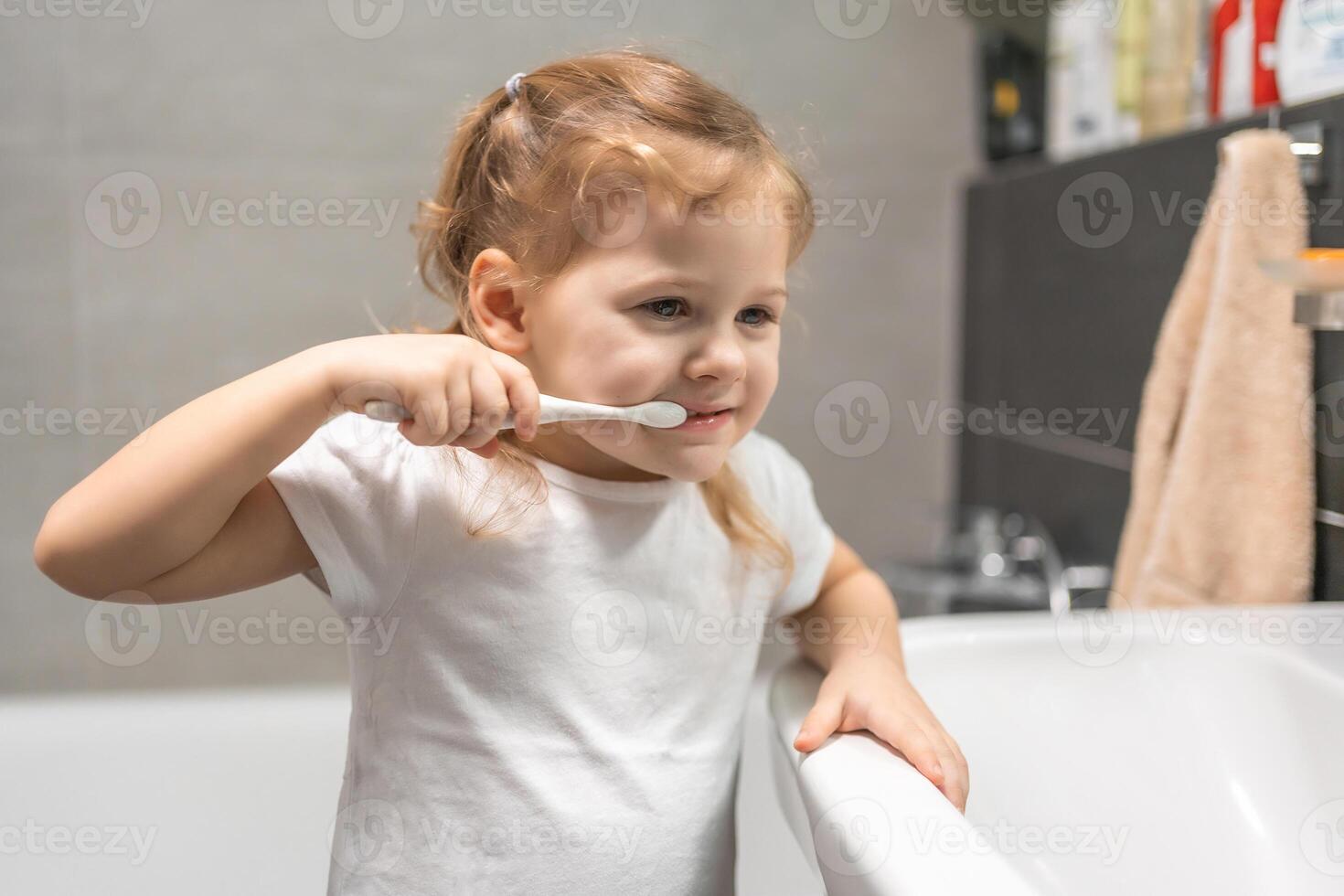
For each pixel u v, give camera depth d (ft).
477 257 2.20
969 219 5.47
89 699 3.99
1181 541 2.87
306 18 5.14
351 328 5.33
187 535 1.79
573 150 2.08
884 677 2.20
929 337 5.74
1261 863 2.09
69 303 5.16
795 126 5.46
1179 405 3.01
